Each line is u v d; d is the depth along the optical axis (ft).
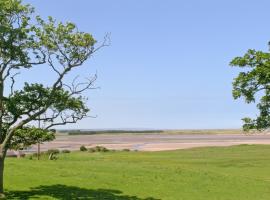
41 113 101.04
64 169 150.92
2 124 102.68
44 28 98.94
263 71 80.69
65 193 112.16
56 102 101.35
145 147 400.88
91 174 143.02
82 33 100.94
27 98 100.12
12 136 100.89
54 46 98.84
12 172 137.49
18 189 113.39
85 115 104.37
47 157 222.48
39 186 119.34
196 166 186.91
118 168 159.63
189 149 304.09
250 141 523.70
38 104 100.99
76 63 101.76
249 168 184.34
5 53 97.91
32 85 100.17
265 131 85.10
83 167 158.92
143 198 114.11
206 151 279.49
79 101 103.35
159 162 203.00
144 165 174.81
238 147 303.27
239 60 82.79
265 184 142.72
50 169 148.46
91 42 101.40
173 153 270.05
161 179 141.38
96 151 298.97
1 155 99.96
